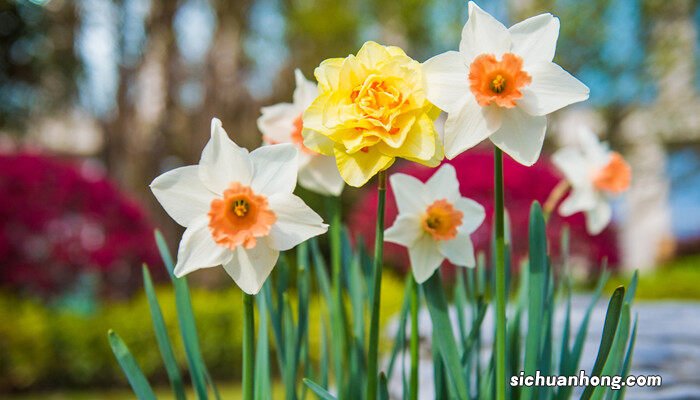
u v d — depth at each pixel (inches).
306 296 48.6
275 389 187.0
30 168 238.4
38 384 235.1
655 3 487.8
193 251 37.4
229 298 274.4
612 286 290.8
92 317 243.6
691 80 506.0
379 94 34.9
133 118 420.8
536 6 486.9
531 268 39.7
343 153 36.4
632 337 38.5
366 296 56.2
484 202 222.8
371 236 272.7
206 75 421.7
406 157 35.9
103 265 246.8
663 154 532.1
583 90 36.4
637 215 534.9
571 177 66.2
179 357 245.8
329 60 37.0
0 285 238.5
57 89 407.8
